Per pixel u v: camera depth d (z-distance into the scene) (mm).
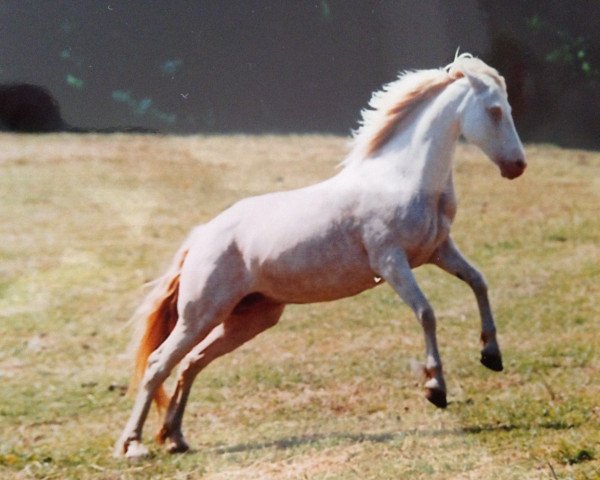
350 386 11594
